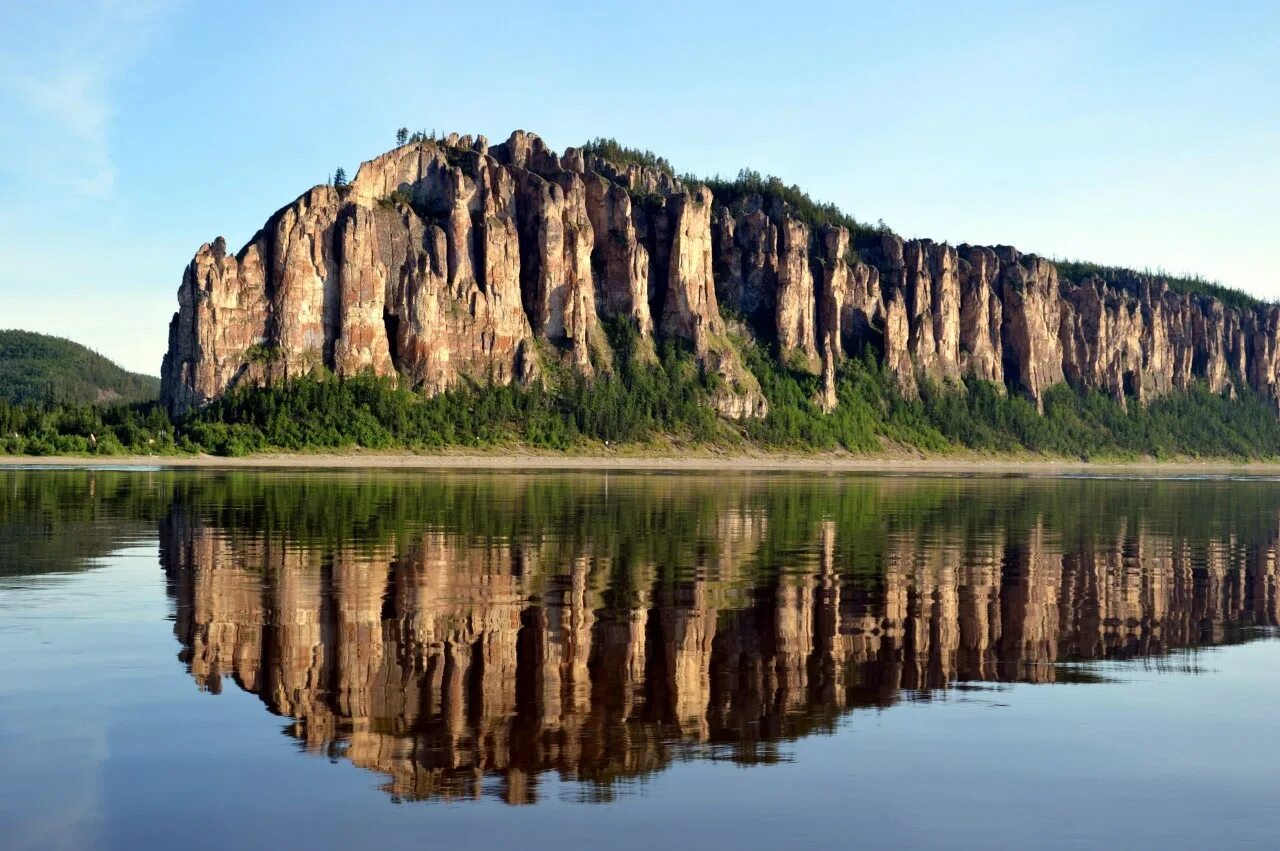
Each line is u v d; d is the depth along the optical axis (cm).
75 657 2828
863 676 2795
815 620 3522
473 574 4428
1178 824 1842
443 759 2075
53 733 2197
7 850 1644
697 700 2523
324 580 4188
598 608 3659
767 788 1962
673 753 2144
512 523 6875
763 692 2609
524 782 1966
